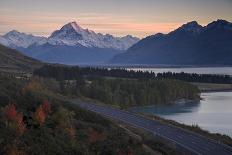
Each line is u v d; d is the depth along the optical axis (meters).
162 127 108.00
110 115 127.94
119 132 84.50
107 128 87.50
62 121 71.69
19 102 85.19
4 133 56.91
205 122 158.88
